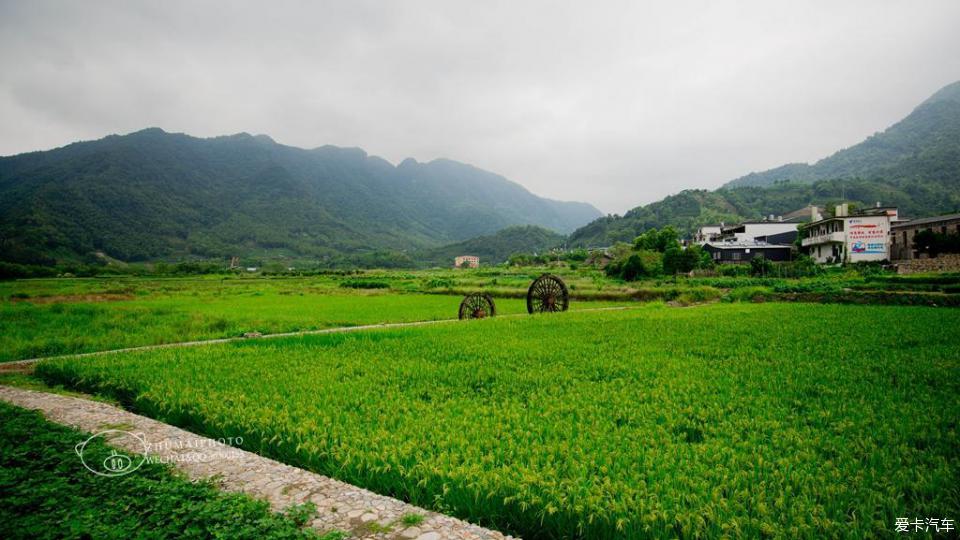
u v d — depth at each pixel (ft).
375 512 18.37
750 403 29.17
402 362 43.24
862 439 22.84
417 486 20.16
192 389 34.32
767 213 532.32
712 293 122.52
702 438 24.03
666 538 15.94
